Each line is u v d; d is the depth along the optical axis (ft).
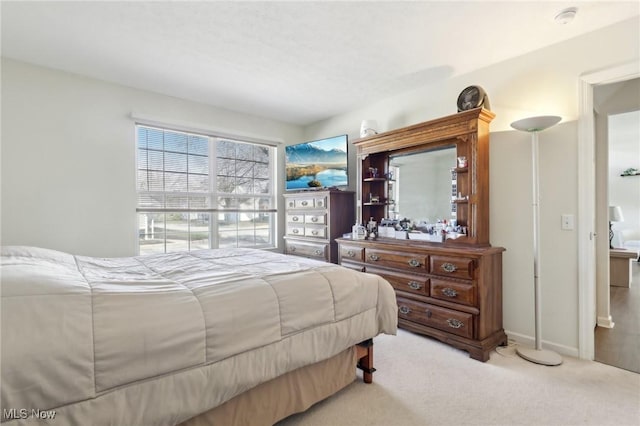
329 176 12.46
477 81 9.14
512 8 6.31
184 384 3.70
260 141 13.74
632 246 20.79
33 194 8.80
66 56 8.38
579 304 7.43
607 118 9.71
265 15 6.58
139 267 6.29
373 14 6.54
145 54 8.27
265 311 4.55
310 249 12.48
